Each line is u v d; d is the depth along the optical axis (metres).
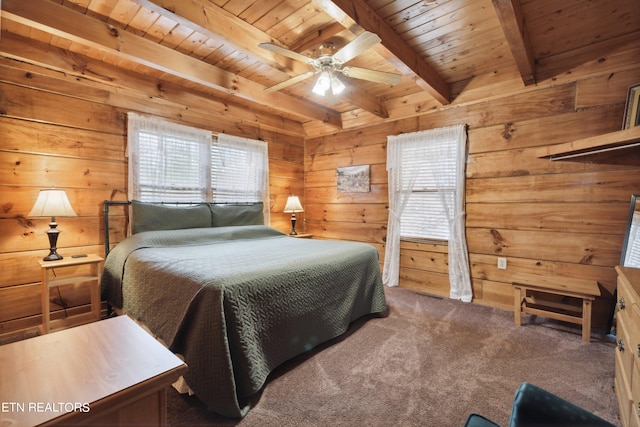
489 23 2.28
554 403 0.87
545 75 2.82
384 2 2.03
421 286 3.75
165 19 2.24
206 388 1.55
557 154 2.40
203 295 1.63
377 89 3.58
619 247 2.54
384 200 4.11
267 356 1.79
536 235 2.93
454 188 3.43
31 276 2.61
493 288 3.20
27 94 2.58
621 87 2.50
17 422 0.58
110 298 2.66
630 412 1.25
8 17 1.89
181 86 3.45
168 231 3.06
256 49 2.36
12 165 2.51
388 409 1.60
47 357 0.82
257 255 2.43
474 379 1.85
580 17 2.21
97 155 2.96
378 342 2.34
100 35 2.23
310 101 3.95
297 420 1.52
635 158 2.39
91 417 0.64
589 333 2.32
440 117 3.55
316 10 2.12
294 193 4.93
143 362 0.80
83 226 2.88
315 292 2.18
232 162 4.05
